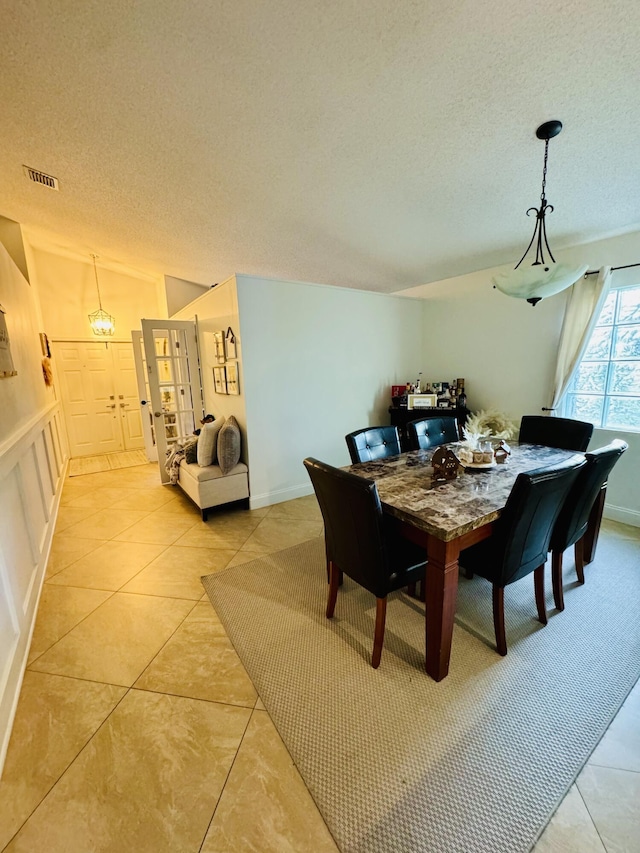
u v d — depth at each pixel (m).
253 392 3.45
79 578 2.46
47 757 1.31
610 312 3.06
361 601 2.16
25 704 1.52
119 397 6.21
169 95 1.90
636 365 2.94
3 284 2.62
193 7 1.43
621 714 1.43
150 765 1.27
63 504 3.88
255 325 3.38
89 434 6.04
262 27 1.50
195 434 4.34
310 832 1.07
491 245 3.36
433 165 2.30
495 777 1.21
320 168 2.42
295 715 1.45
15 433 2.23
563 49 1.49
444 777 1.21
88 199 3.14
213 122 2.09
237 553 2.76
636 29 1.38
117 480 4.71
